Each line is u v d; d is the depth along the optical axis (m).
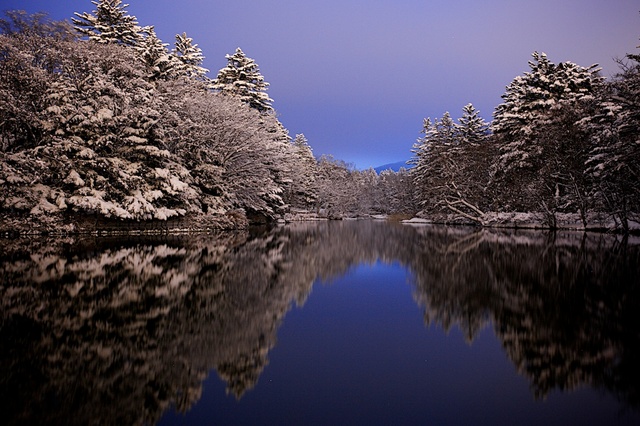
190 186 27.52
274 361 4.97
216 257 14.18
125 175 21.66
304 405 3.83
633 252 15.62
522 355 5.20
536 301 8.09
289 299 8.45
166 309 7.04
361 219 79.19
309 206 73.06
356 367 4.84
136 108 22.88
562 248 17.36
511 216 36.16
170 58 34.25
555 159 29.31
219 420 3.49
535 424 3.53
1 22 22.14
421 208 61.41
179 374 4.43
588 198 27.02
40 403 3.64
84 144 21.30
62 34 24.16
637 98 20.78
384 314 7.41
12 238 17.88
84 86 21.78
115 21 34.09
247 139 31.97
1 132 20.28
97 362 4.62
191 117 29.50
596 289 9.02
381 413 3.72
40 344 5.13
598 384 4.32
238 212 32.53
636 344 5.51
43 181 20.33
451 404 3.90
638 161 21.45
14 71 19.72
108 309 6.88
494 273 11.53
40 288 8.25
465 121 52.38
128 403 3.71
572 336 5.89
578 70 35.69
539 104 34.75
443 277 11.26
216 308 7.29
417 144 65.88
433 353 5.34
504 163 34.88
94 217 21.64
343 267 13.42
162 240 19.83
